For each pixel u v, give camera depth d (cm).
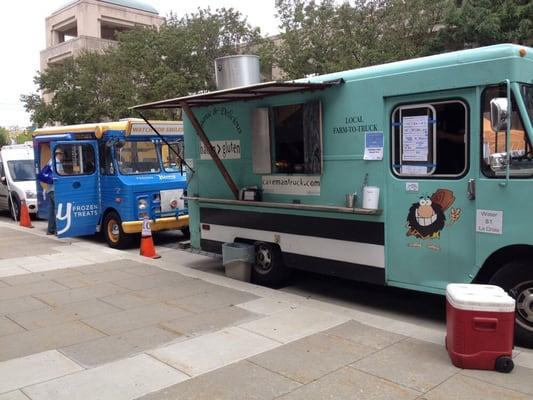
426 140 543
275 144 705
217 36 2580
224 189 793
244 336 520
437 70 526
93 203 1115
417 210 553
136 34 2602
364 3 2086
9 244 1108
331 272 643
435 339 508
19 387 417
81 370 447
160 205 1077
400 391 400
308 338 513
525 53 484
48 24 5731
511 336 428
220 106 776
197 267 885
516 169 481
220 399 392
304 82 633
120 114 2531
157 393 403
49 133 1260
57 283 753
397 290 720
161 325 560
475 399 387
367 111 588
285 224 695
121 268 848
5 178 1636
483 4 1708
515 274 488
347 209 604
